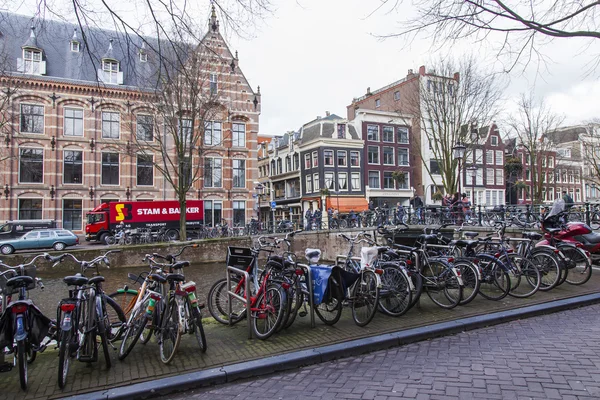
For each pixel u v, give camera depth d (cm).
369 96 4419
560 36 480
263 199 4800
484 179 4066
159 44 435
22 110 2455
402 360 439
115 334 477
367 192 3788
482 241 735
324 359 448
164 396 376
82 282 414
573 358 418
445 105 2122
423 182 3975
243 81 3119
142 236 2228
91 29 403
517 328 540
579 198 4838
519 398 334
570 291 707
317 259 574
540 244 804
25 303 381
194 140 1973
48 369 423
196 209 2586
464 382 371
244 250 598
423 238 696
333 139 3709
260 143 5206
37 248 2089
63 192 2559
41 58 2541
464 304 632
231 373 404
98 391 371
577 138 4675
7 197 2412
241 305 596
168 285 517
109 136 2694
